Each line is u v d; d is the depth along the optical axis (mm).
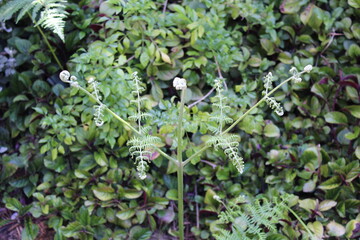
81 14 2623
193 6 2727
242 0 2854
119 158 2475
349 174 2361
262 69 2664
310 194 2461
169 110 2283
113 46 2348
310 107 2684
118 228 2340
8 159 2520
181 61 2555
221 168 2455
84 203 2377
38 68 2656
